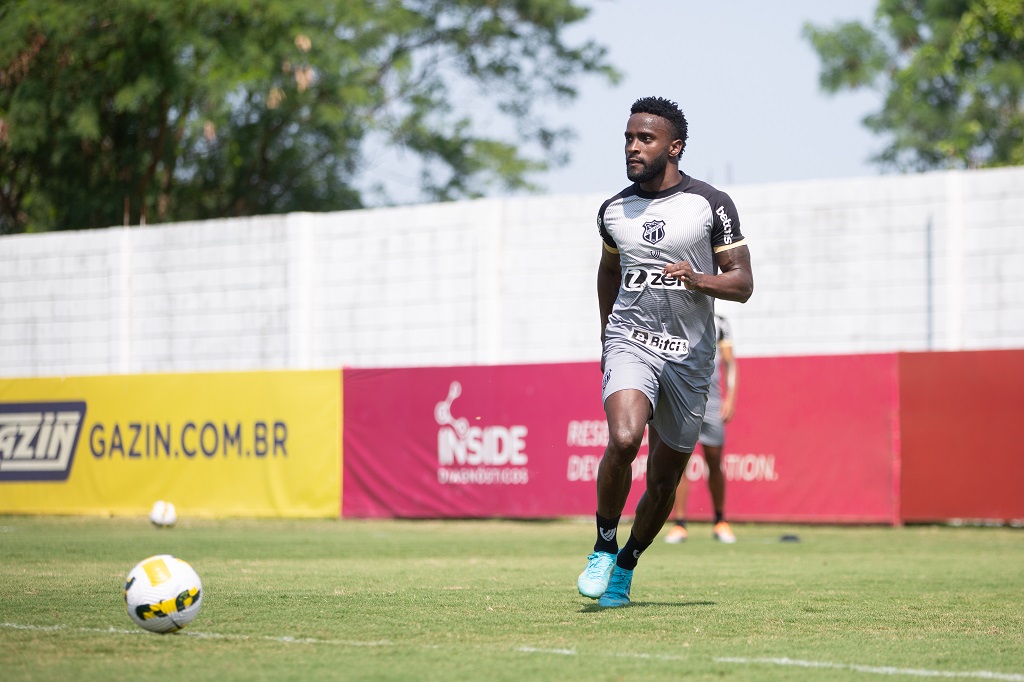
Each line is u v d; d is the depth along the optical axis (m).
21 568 29.92
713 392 41.72
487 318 66.94
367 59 123.12
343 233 70.94
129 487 58.31
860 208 59.09
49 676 14.75
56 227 107.31
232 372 57.03
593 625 19.39
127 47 98.81
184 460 57.53
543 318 65.81
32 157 107.25
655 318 20.23
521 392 52.75
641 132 20.08
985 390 47.03
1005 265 56.34
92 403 59.22
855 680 14.84
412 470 54.62
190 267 74.38
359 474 55.44
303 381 56.19
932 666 15.90
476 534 45.84
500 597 23.31
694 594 24.44
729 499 50.38
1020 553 36.75
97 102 101.25
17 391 60.66
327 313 71.19
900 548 38.84
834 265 59.53
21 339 78.62
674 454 20.55
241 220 73.00
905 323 58.09
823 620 20.38
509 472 52.81
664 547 39.41
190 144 118.00
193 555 34.91
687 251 20.14
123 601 22.38
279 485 56.16
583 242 64.94
